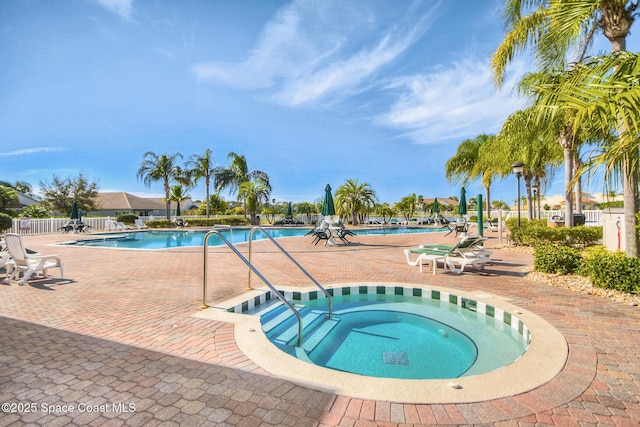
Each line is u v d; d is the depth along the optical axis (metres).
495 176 18.97
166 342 3.26
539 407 2.15
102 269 7.85
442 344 3.99
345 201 31.27
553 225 12.66
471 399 2.24
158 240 19.91
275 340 4.08
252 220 33.66
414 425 1.96
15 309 4.43
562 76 6.29
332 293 5.97
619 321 3.90
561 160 13.88
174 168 31.31
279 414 2.07
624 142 3.99
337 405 2.18
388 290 6.15
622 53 4.18
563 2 6.16
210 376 2.57
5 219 16.28
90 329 3.64
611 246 8.53
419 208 51.88
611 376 2.57
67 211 34.28
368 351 3.77
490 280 6.50
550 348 3.09
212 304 4.73
